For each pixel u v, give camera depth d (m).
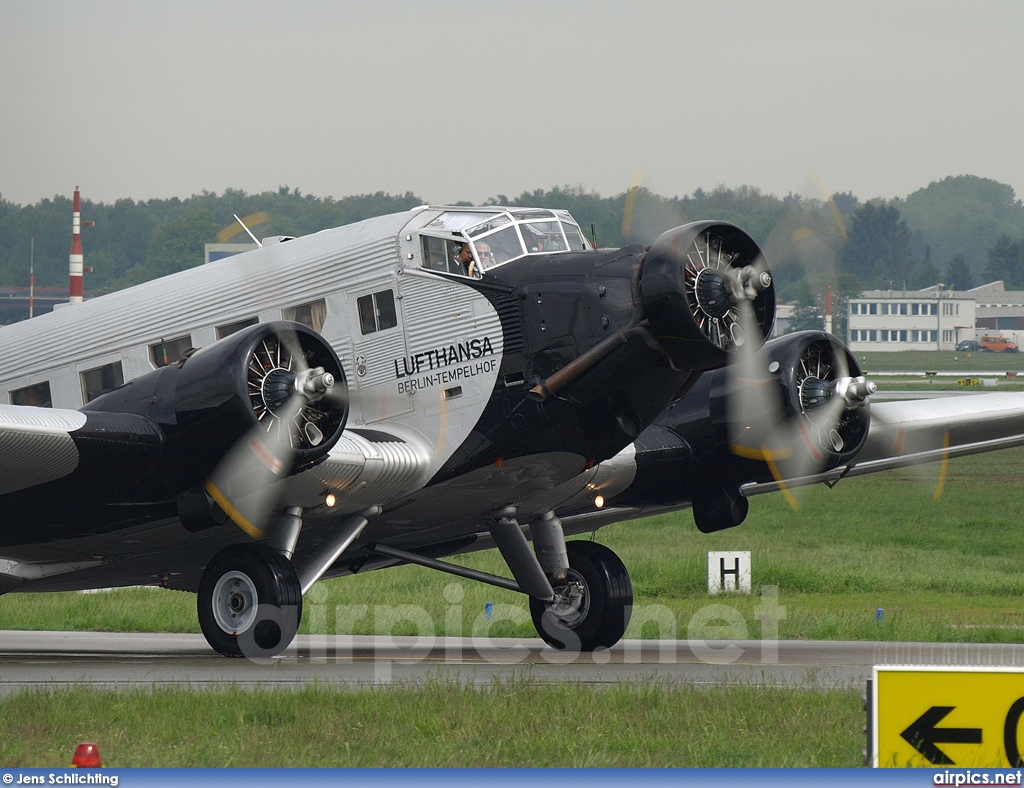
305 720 37.03
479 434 56.19
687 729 36.59
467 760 33.12
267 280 61.41
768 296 53.16
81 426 49.78
